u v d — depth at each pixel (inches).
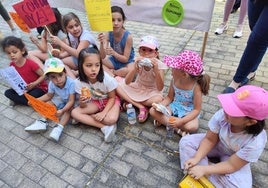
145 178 78.9
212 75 119.4
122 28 110.0
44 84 110.3
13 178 81.5
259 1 88.1
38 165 84.8
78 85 95.3
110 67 117.7
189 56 78.7
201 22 100.5
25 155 88.4
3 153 89.7
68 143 91.5
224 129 69.5
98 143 90.9
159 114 89.8
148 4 107.5
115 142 90.9
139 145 89.3
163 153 86.1
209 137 75.0
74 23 111.4
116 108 96.4
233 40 146.5
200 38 149.9
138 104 100.1
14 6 100.1
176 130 91.2
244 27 159.2
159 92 99.7
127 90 102.7
